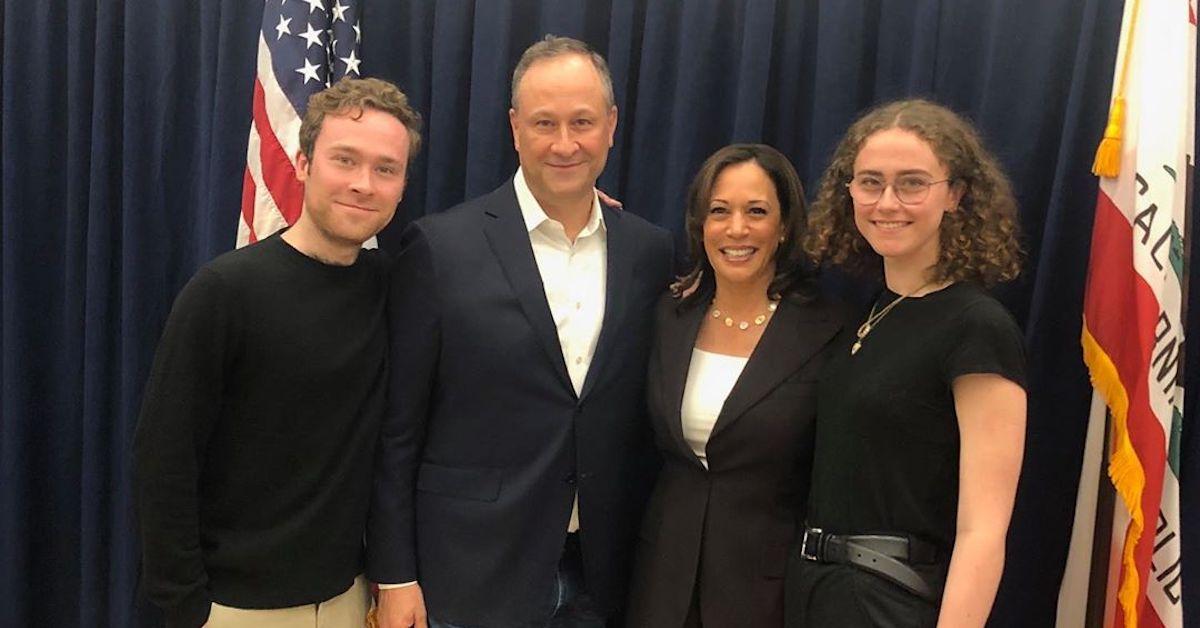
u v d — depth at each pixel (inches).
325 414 60.9
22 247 93.7
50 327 96.1
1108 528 74.1
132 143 90.4
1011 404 51.3
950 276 56.6
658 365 68.0
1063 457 78.6
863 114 74.4
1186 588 76.7
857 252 63.7
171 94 90.0
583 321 66.9
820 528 58.7
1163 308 66.9
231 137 86.8
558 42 65.4
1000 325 52.2
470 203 68.4
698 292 70.2
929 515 54.6
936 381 53.6
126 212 90.6
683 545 64.1
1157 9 67.4
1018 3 77.9
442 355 64.4
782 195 67.0
